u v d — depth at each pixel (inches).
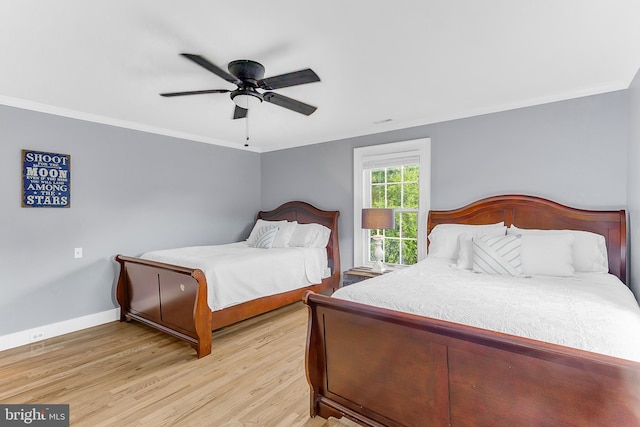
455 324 51.8
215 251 147.2
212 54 80.6
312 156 182.5
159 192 155.6
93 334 122.6
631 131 96.7
